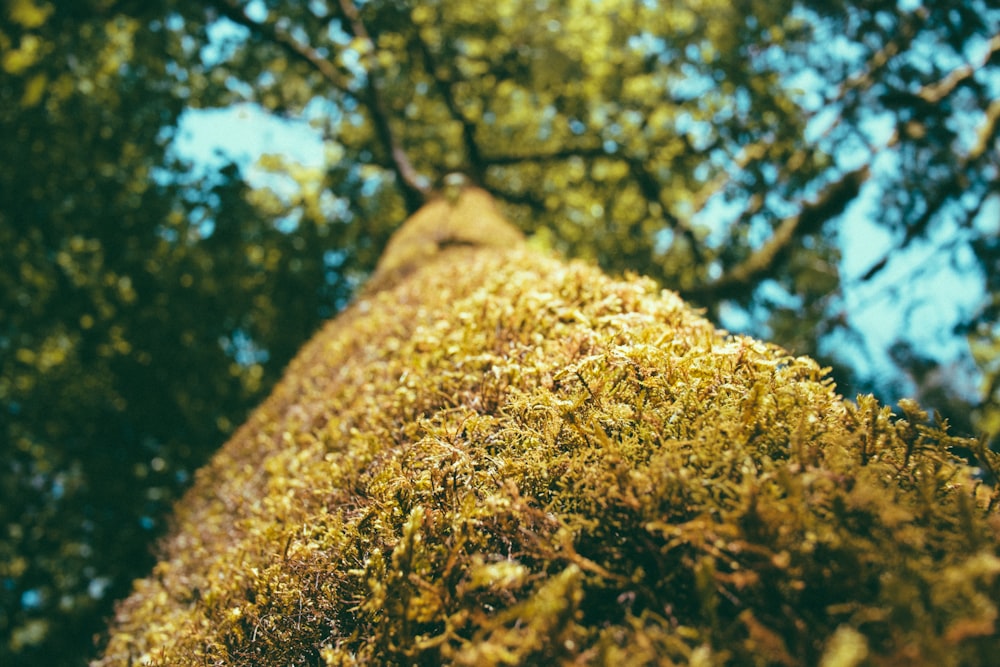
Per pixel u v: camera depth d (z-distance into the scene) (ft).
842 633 2.38
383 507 5.06
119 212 32.42
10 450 31.27
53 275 32.09
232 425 35.12
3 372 31.78
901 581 2.56
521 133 44.68
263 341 37.17
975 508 3.42
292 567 5.40
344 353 12.45
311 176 39.91
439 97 43.09
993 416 18.70
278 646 4.96
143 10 26.94
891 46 27.48
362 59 32.86
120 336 33.58
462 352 7.41
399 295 13.53
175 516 14.46
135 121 33.37
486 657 3.00
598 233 42.11
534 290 7.97
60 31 20.08
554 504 4.05
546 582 3.59
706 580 2.85
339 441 8.23
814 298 28.63
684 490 3.50
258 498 9.27
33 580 30.78
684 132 37.27
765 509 3.08
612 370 4.98
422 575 4.04
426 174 43.47
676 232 37.70
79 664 29.55
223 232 32.37
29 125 28.96
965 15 24.90
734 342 4.91
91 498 31.58
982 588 2.65
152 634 8.03
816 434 3.88
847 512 3.17
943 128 26.53
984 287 23.07
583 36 39.34
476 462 4.90
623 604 3.46
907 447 3.82
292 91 39.81
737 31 32.73
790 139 31.71
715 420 3.99
